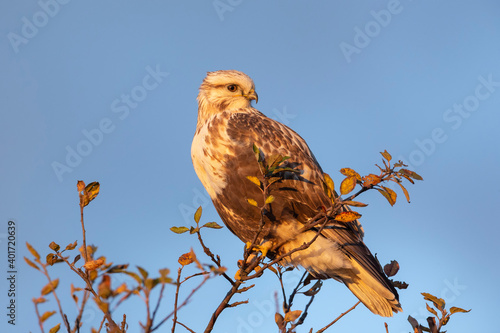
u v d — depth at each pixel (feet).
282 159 26.73
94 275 16.92
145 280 15.80
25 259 17.53
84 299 18.39
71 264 22.38
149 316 15.80
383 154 24.81
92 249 21.90
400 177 24.72
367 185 24.91
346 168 25.05
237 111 39.91
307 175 36.37
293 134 38.58
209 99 41.29
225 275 26.99
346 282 37.09
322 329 29.19
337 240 35.86
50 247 22.62
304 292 30.83
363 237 38.96
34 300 17.54
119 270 16.22
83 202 23.99
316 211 35.96
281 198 35.78
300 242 36.32
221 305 27.35
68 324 18.24
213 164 36.37
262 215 27.40
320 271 36.65
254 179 27.30
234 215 37.32
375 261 36.32
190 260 24.09
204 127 37.68
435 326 26.71
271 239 36.76
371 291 36.50
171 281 15.85
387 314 36.29
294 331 24.86
